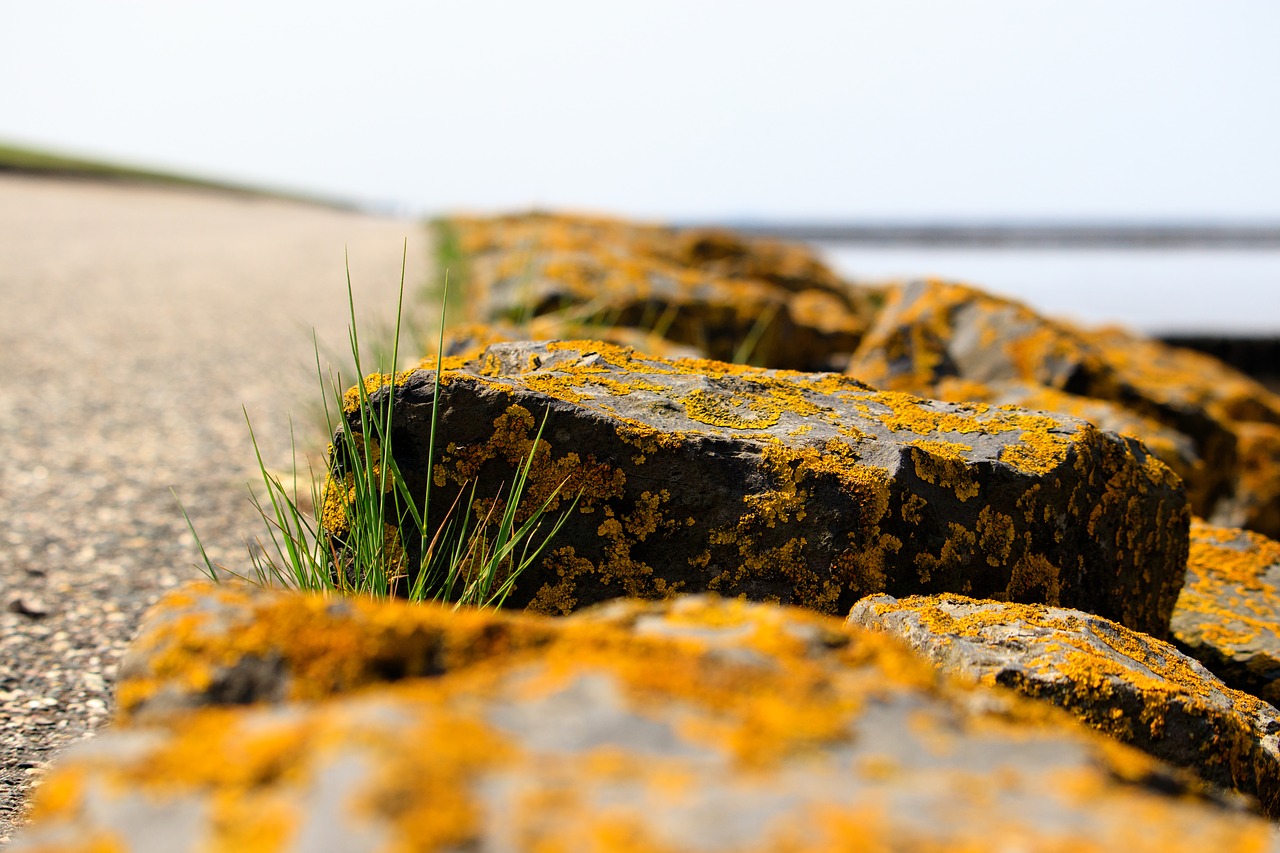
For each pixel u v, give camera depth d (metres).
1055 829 0.87
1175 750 1.88
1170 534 2.98
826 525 2.40
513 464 2.47
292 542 2.43
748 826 0.83
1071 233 98.31
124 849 0.84
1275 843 0.88
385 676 1.15
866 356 5.46
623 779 0.88
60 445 5.13
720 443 2.47
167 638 1.19
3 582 3.48
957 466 2.51
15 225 16.31
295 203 52.66
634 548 2.45
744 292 7.40
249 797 0.87
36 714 2.64
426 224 20.03
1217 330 16.28
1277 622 3.15
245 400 6.26
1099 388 5.25
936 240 91.94
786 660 1.17
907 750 1.01
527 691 1.03
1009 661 2.00
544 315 6.82
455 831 0.80
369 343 5.38
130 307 9.19
